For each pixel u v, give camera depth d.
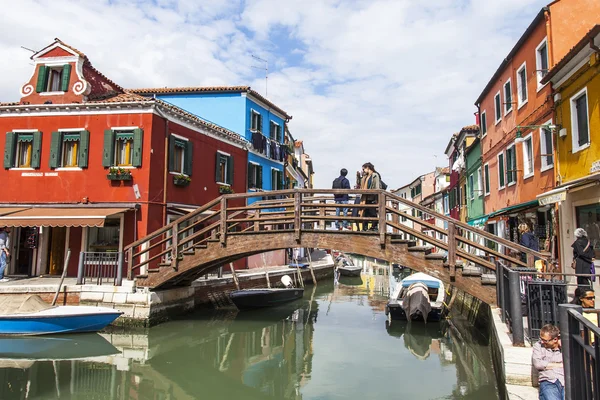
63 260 15.60
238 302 15.88
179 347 11.26
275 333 13.10
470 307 15.06
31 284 12.62
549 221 13.01
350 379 8.75
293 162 34.47
